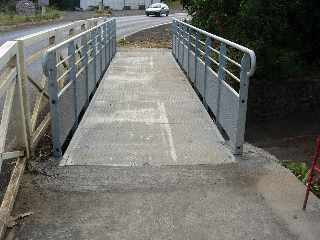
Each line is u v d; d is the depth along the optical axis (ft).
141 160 16.14
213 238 11.14
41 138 18.13
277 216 12.19
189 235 11.27
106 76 34.60
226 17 43.88
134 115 22.72
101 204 12.79
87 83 24.47
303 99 41.27
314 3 40.24
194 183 14.21
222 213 12.35
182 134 19.52
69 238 11.09
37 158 15.94
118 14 147.74
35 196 13.17
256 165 15.76
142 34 74.49
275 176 14.82
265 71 39.83
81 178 14.47
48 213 12.25
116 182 14.23
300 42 42.83
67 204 12.76
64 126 17.13
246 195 13.42
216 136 19.27
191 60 32.04
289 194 13.50
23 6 128.98
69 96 18.30
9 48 13.21
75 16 128.47
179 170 15.21
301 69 42.22
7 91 13.46
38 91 18.24
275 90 40.60
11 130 17.15
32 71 26.89
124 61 43.88
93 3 175.73
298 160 25.95
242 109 16.17
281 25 39.75
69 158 16.14
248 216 12.19
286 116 40.65
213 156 16.61
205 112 23.57
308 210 12.51
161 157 16.48
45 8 131.64
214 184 14.14
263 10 38.99
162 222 11.87
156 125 20.94
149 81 32.71
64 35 25.86
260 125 38.42
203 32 25.22
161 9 135.95
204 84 25.16
